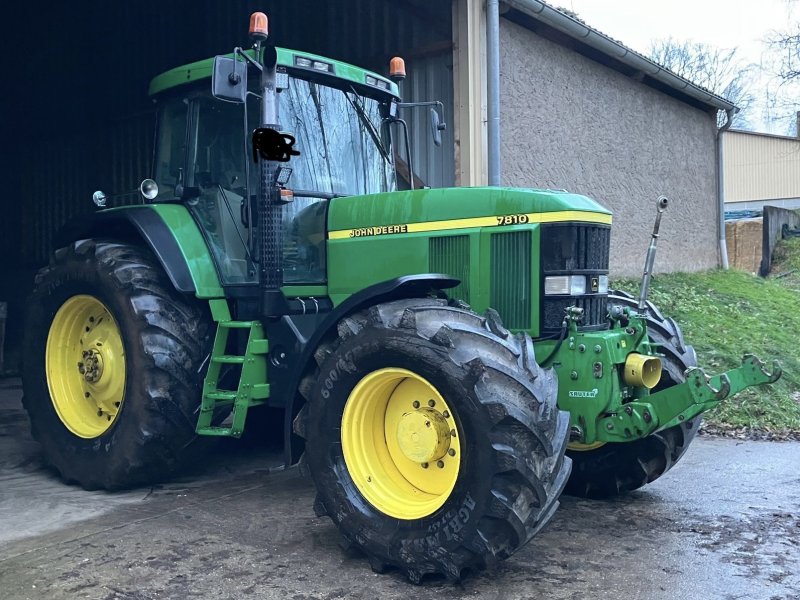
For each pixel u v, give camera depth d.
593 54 10.21
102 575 3.38
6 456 5.70
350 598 3.14
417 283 3.52
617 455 4.46
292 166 4.48
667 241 12.43
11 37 13.03
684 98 12.71
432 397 3.46
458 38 7.83
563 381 3.77
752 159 32.59
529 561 3.54
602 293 4.08
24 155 13.41
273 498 4.59
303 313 4.41
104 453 4.66
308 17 9.55
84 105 12.55
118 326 4.67
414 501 3.46
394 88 5.13
